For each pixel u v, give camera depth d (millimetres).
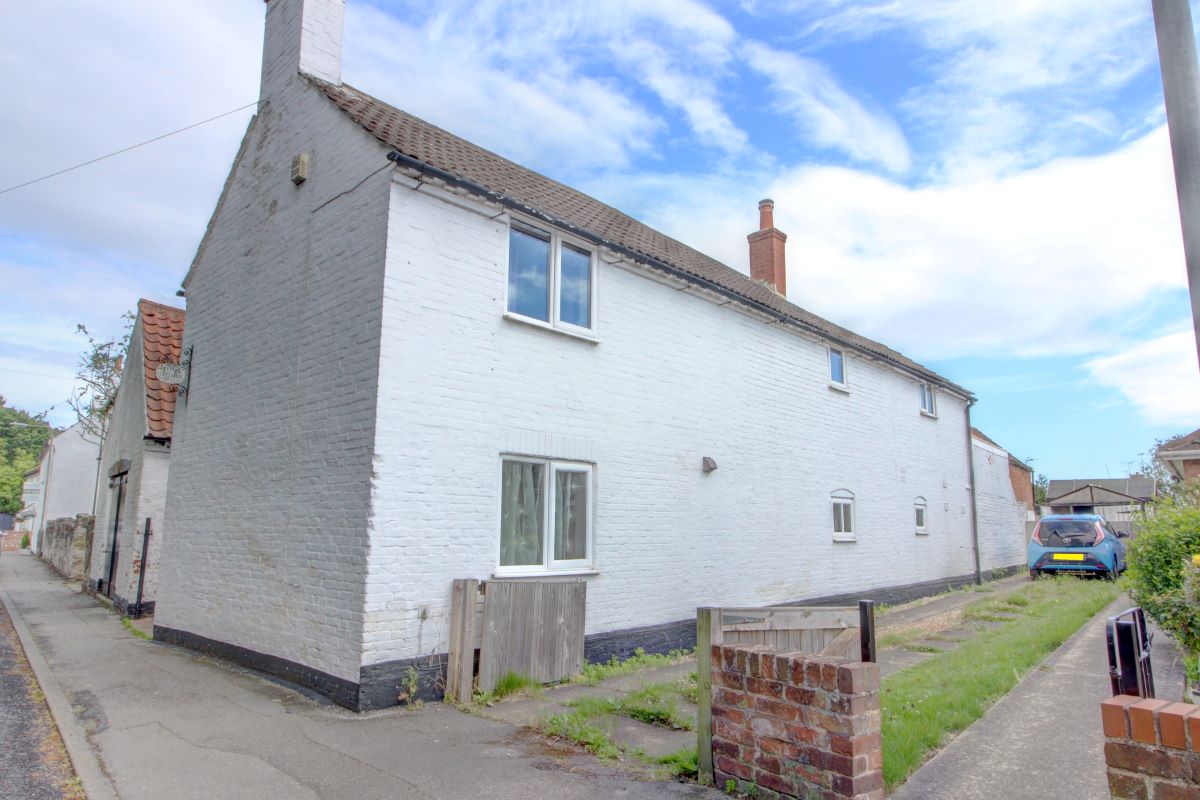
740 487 11766
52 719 6320
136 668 8438
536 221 8875
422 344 7590
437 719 6395
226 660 8859
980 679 6758
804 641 5242
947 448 19719
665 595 10086
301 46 9641
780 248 20250
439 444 7594
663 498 10281
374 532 6938
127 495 14180
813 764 3916
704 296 11469
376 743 5652
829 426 14445
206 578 9586
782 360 13258
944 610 13906
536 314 8977
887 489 16312
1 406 58969
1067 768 4621
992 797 4191
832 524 14125
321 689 7148
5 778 4926
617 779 4762
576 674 8109
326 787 4715
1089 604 12242
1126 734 2752
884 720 5441
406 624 7062
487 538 7898
